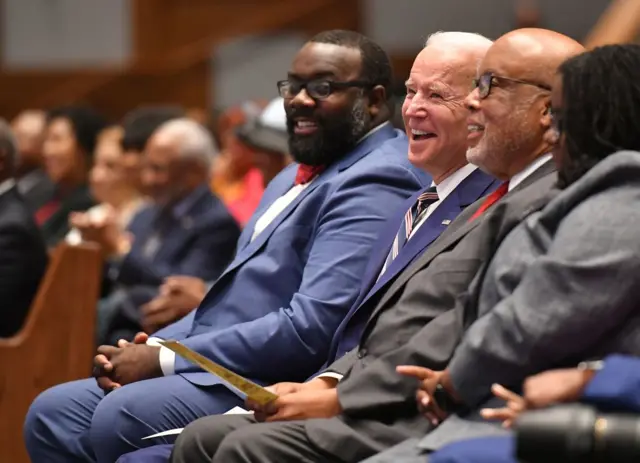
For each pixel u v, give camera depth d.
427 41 6.76
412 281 5.74
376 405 5.44
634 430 3.98
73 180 13.59
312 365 6.71
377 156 7.16
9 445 8.98
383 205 6.90
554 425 4.04
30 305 9.57
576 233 4.71
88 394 7.33
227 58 21.55
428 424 5.40
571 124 5.02
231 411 6.48
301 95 7.37
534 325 4.69
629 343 4.71
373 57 7.43
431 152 6.45
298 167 7.75
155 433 6.65
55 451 7.31
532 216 5.06
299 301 6.71
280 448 5.51
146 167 11.10
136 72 21.89
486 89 5.68
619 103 4.95
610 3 18.75
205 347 6.79
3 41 22.88
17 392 8.98
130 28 22.06
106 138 13.60
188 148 10.91
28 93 22.45
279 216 7.29
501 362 4.80
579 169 5.01
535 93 5.60
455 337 5.36
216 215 10.75
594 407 4.12
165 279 10.17
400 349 5.45
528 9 18.62
